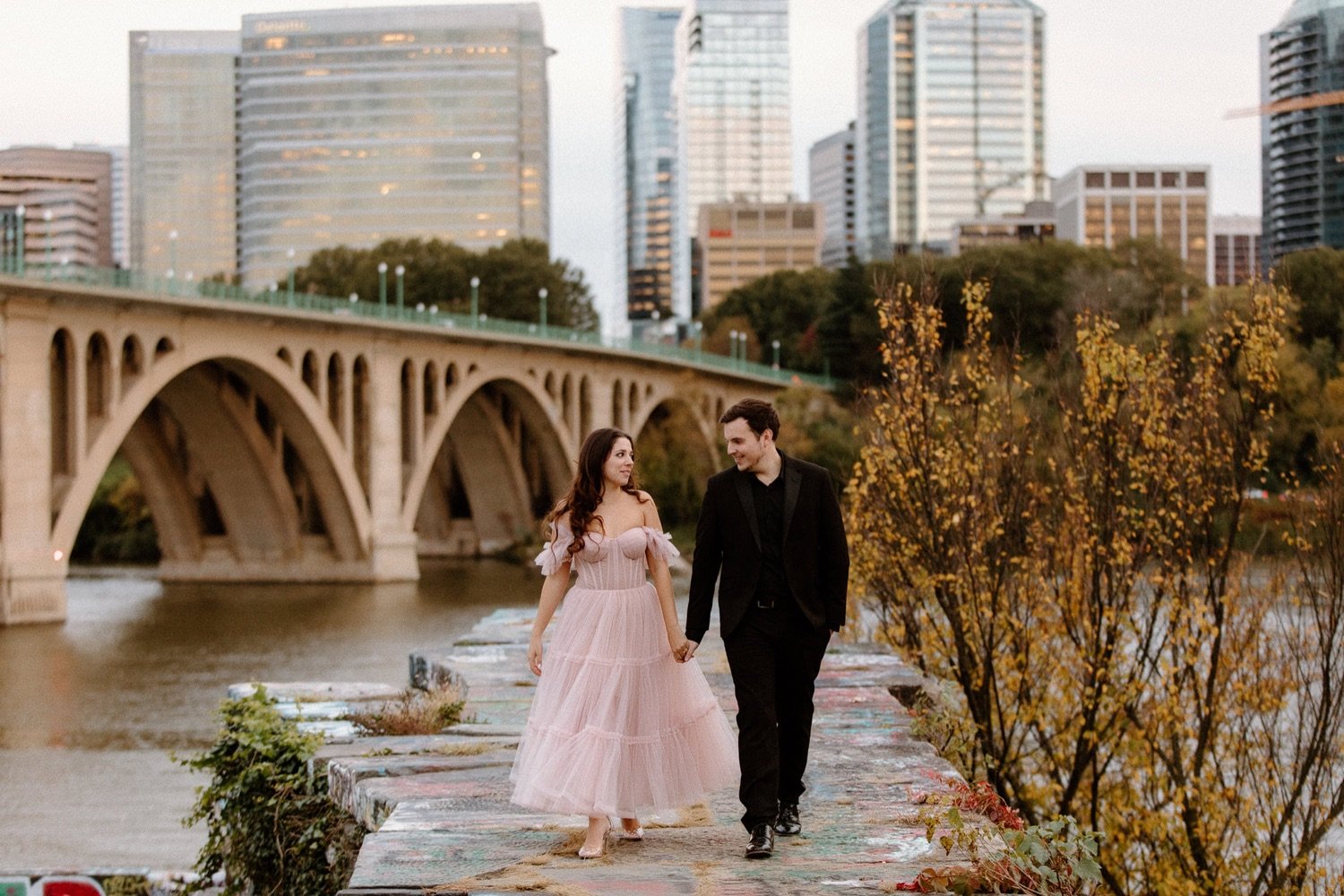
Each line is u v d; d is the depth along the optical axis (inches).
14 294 1774.1
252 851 390.3
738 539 289.3
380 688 535.8
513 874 266.8
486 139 7593.5
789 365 4726.9
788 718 298.0
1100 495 547.5
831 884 260.4
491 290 4628.4
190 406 2431.1
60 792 784.3
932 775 355.9
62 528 1868.8
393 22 7618.1
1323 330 1887.3
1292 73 4367.6
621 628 281.7
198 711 1098.1
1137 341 570.9
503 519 3464.6
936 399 569.6
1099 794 557.0
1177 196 7711.6
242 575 2613.2
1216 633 520.7
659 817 317.1
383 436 2600.9
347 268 4977.9
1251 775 530.3
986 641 551.8
